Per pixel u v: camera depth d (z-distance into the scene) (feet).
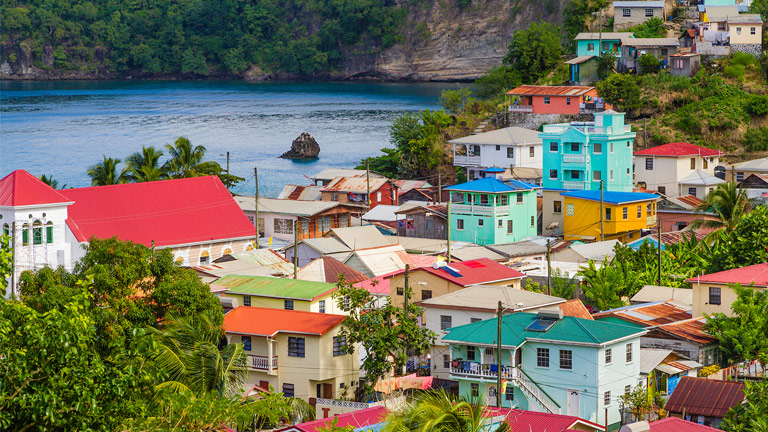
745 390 170.50
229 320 229.66
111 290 206.08
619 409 205.87
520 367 208.44
